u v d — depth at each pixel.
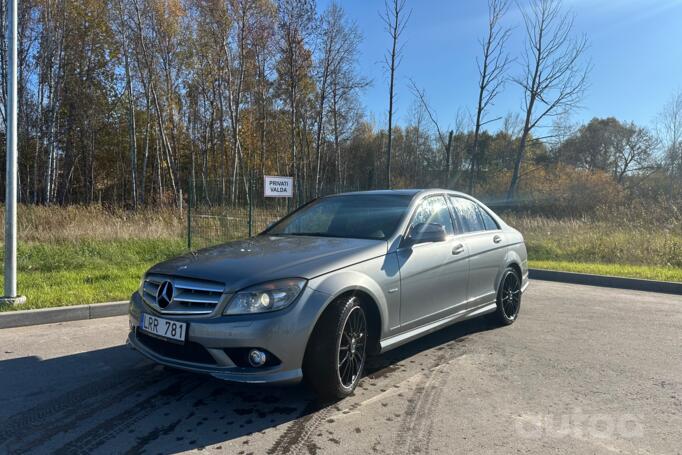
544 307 6.90
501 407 3.46
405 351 4.75
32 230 11.19
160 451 2.83
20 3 27.61
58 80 28.75
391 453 2.82
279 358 3.06
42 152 31.77
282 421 3.21
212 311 3.12
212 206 11.91
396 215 4.34
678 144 29.05
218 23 29.55
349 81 31.89
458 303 4.71
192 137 38.25
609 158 55.28
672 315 6.42
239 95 31.39
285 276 3.20
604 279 9.02
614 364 4.40
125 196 41.19
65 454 2.79
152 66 30.08
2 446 2.88
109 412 3.35
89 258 9.23
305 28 28.34
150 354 3.39
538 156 46.28
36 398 3.58
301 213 5.06
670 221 15.59
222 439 2.97
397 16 21.66
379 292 3.65
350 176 49.72
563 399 3.61
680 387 3.87
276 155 41.47
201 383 3.87
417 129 43.72
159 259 9.75
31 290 6.66
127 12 27.94
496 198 28.75
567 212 25.30
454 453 2.82
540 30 21.81
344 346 3.43
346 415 3.31
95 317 5.99
